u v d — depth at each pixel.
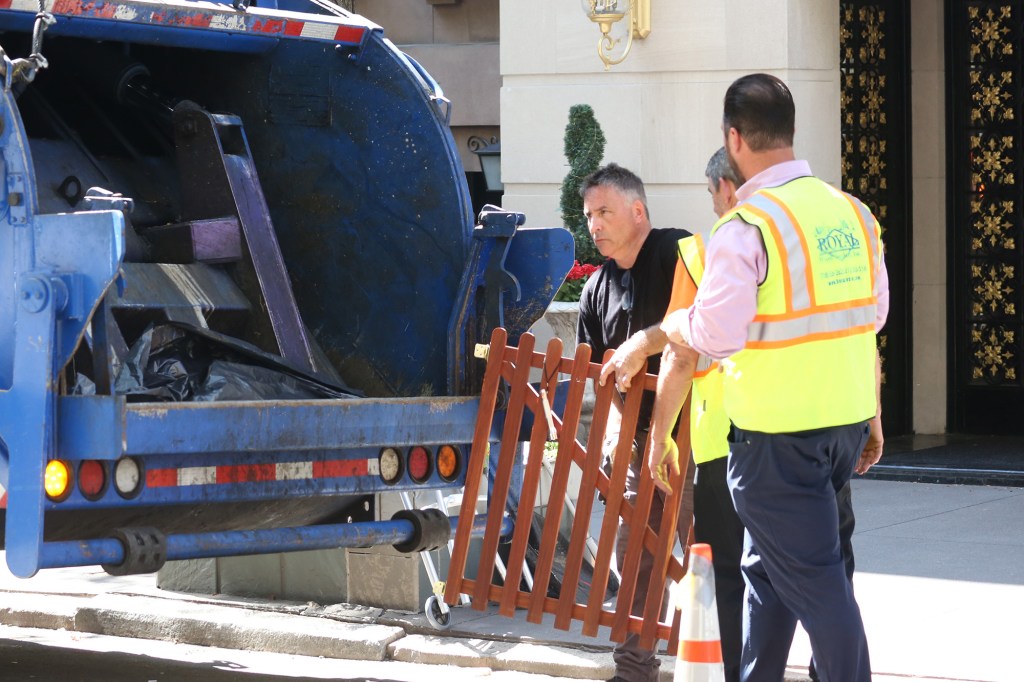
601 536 6.09
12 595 8.96
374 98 7.49
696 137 12.19
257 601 8.53
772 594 5.36
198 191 7.65
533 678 7.26
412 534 6.81
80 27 7.27
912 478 11.81
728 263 5.02
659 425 5.50
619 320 6.66
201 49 7.80
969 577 8.50
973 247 13.69
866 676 5.21
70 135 8.00
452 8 16.03
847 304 5.18
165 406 5.73
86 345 6.10
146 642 8.29
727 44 11.99
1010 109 13.38
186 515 6.37
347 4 16.36
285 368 7.22
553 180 12.77
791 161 5.37
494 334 6.44
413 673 7.44
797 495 5.11
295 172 7.79
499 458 6.39
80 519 6.00
